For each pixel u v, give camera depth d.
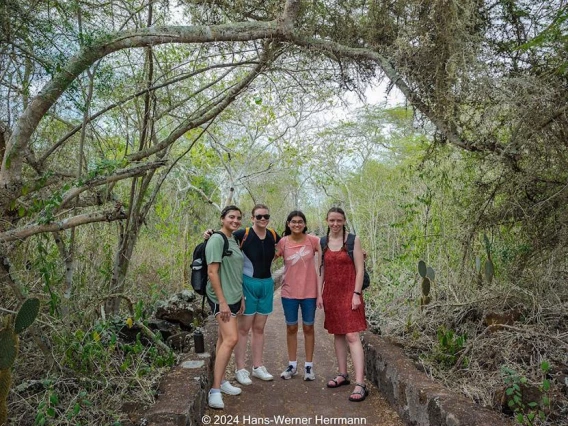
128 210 5.11
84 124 3.96
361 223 10.42
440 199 6.13
